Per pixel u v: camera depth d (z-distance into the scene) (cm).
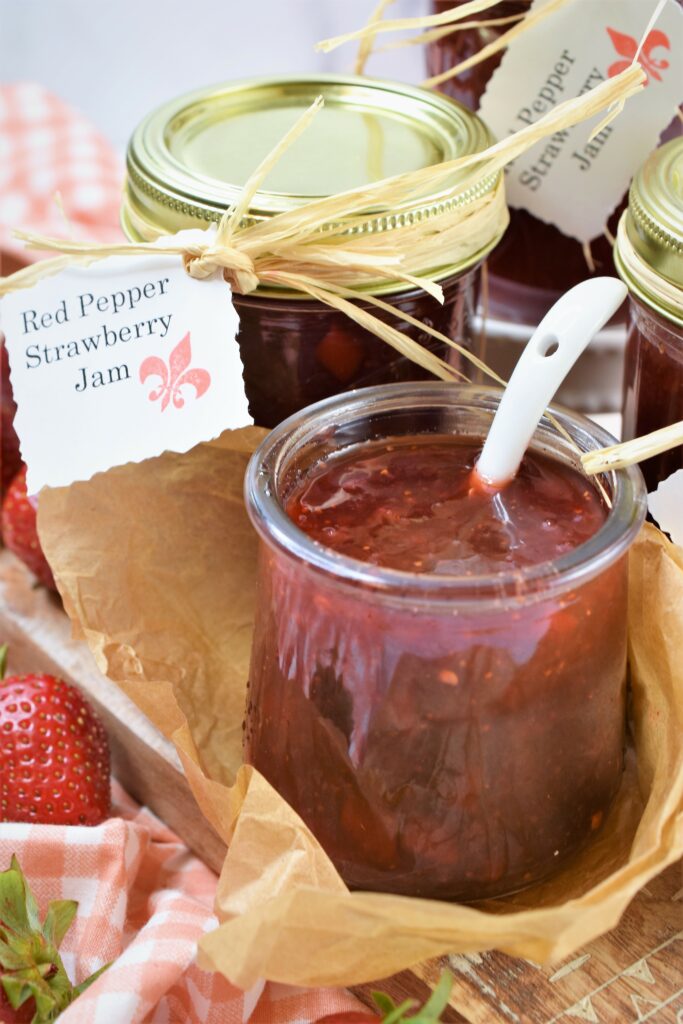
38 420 38
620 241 40
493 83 44
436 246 40
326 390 42
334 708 36
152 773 43
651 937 37
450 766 35
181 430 38
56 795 42
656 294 39
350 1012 36
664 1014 36
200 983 37
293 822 35
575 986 36
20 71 86
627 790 39
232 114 45
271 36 83
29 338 38
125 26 84
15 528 46
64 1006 37
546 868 37
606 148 44
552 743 36
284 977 34
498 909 37
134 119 85
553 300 48
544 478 38
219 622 42
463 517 37
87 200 63
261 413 42
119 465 40
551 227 46
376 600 34
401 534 37
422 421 40
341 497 38
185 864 42
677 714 37
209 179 40
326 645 35
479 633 35
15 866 37
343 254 38
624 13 42
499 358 49
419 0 72
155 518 42
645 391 41
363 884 37
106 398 38
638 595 39
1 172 64
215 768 41
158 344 38
